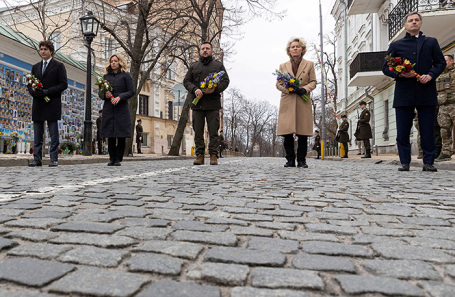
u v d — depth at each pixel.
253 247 1.76
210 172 6.17
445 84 7.95
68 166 7.86
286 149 7.74
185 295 1.21
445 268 1.52
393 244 1.85
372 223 2.37
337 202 3.16
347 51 29.30
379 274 1.43
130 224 2.18
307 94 7.19
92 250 1.63
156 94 30.31
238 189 3.92
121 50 24.61
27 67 14.29
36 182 4.32
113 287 1.25
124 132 8.03
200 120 8.09
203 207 2.81
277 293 1.24
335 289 1.29
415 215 2.64
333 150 27.31
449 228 2.25
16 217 2.30
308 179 5.09
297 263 1.53
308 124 7.39
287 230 2.14
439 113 8.20
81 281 1.29
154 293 1.22
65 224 2.10
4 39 12.73
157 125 29.39
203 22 17.48
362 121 14.22
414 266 1.52
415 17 5.98
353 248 1.77
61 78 7.32
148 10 14.31
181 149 33.84
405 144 6.68
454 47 13.10
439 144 8.41
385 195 3.59
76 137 17.80
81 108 18.38
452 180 5.05
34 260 1.49
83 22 11.53
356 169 7.48
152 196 3.31
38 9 12.37
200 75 7.72
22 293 1.20
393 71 5.97
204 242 1.83
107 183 4.27
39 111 7.37
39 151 7.57
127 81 8.07
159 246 1.73
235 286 1.30
